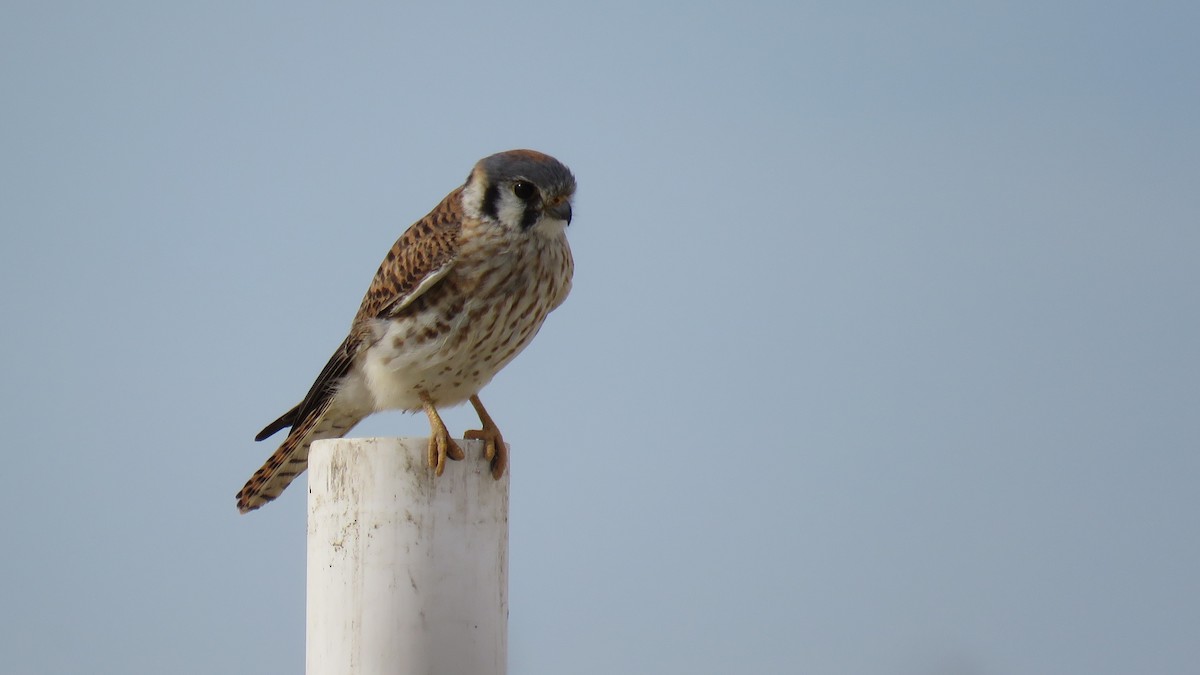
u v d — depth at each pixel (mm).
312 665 8703
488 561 8672
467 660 8500
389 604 8445
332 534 8617
